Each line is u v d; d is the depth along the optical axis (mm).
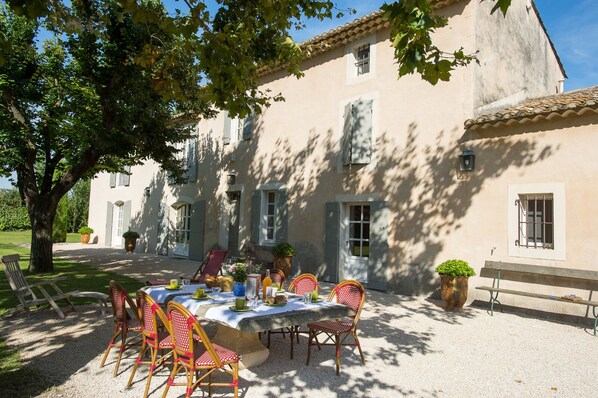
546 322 6648
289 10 4820
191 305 4270
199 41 4219
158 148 10805
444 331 6004
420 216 8633
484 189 7797
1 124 9617
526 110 7273
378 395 3789
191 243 14852
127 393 3678
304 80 11484
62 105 10383
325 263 10281
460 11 8531
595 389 4047
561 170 6945
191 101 9953
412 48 3434
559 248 6875
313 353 4945
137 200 18656
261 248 11945
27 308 6332
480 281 7730
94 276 10234
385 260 9055
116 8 8188
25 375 4000
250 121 13031
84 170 11062
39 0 3586
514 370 4508
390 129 9352
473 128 7875
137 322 4691
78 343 5051
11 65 9484
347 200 9992
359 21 9664
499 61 9164
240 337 4461
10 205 30062
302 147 11344
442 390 3947
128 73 9188
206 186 14688
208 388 3660
